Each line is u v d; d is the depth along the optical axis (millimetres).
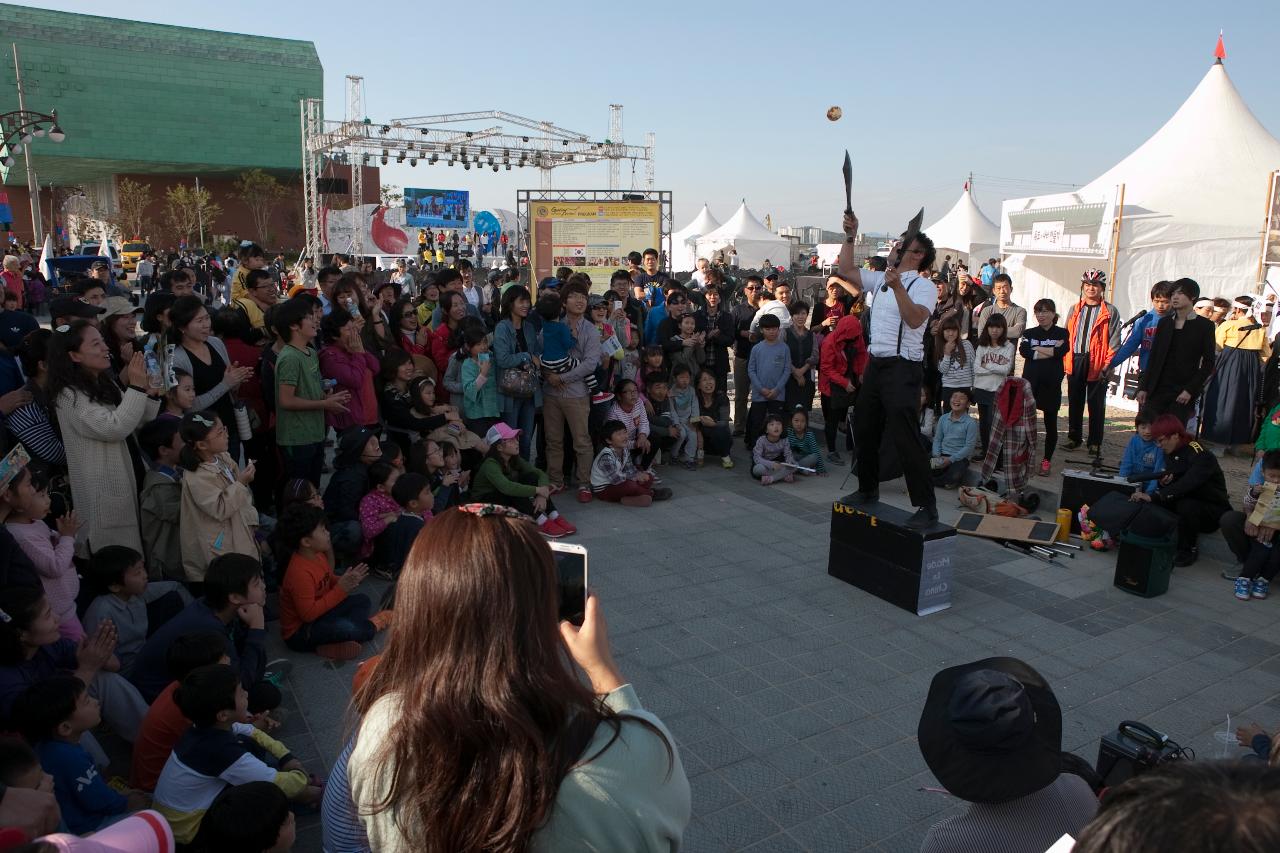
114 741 3816
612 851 1190
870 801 3447
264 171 50094
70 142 44500
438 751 1196
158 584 4375
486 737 1181
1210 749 3875
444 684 1231
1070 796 2002
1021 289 15414
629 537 6609
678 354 9062
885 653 4727
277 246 50781
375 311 7070
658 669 4504
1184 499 6172
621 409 8070
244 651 3939
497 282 13336
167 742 3227
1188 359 7336
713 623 5070
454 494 6516
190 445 4355
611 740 1245
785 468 8273
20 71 40219
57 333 4371
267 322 5750
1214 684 4465
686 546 6426
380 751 1294
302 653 4617
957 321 8453
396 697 1330
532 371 7285
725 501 7660
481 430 7188
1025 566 6141
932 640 4898
